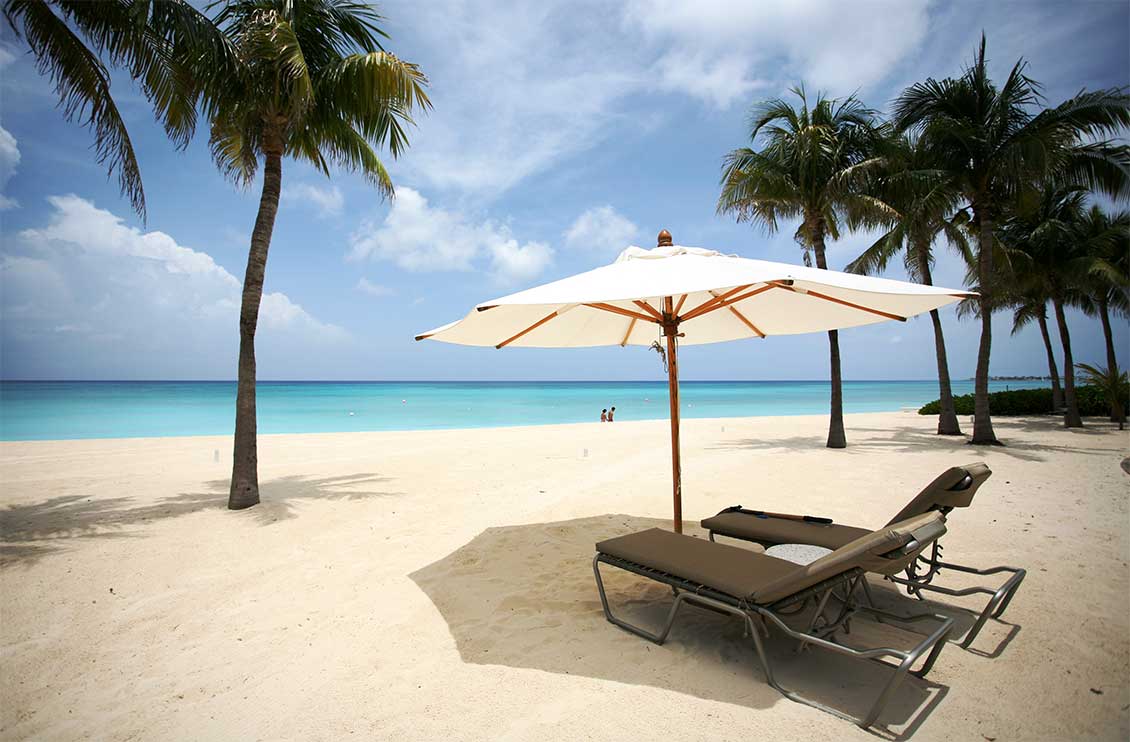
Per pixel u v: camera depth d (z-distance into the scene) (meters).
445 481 8.47
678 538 3.67
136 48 6.16
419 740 2.38
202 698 2.76
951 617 3.48
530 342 5.36
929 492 3.49
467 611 3.72
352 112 7.51
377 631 3.45
